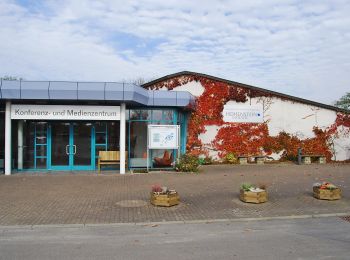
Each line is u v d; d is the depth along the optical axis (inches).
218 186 567.2
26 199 472.1
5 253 271.0
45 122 773.3
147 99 779.4
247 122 966.4
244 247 282.5
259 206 431.5
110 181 625.9
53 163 773.3
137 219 374.6
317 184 483.8
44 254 268.4
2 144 769.6
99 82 698.8
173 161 789.2
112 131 783.7
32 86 687.7
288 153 970.1
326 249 275.3
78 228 344.2
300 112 973.2
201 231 333.7
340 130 976.9
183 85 966.4
